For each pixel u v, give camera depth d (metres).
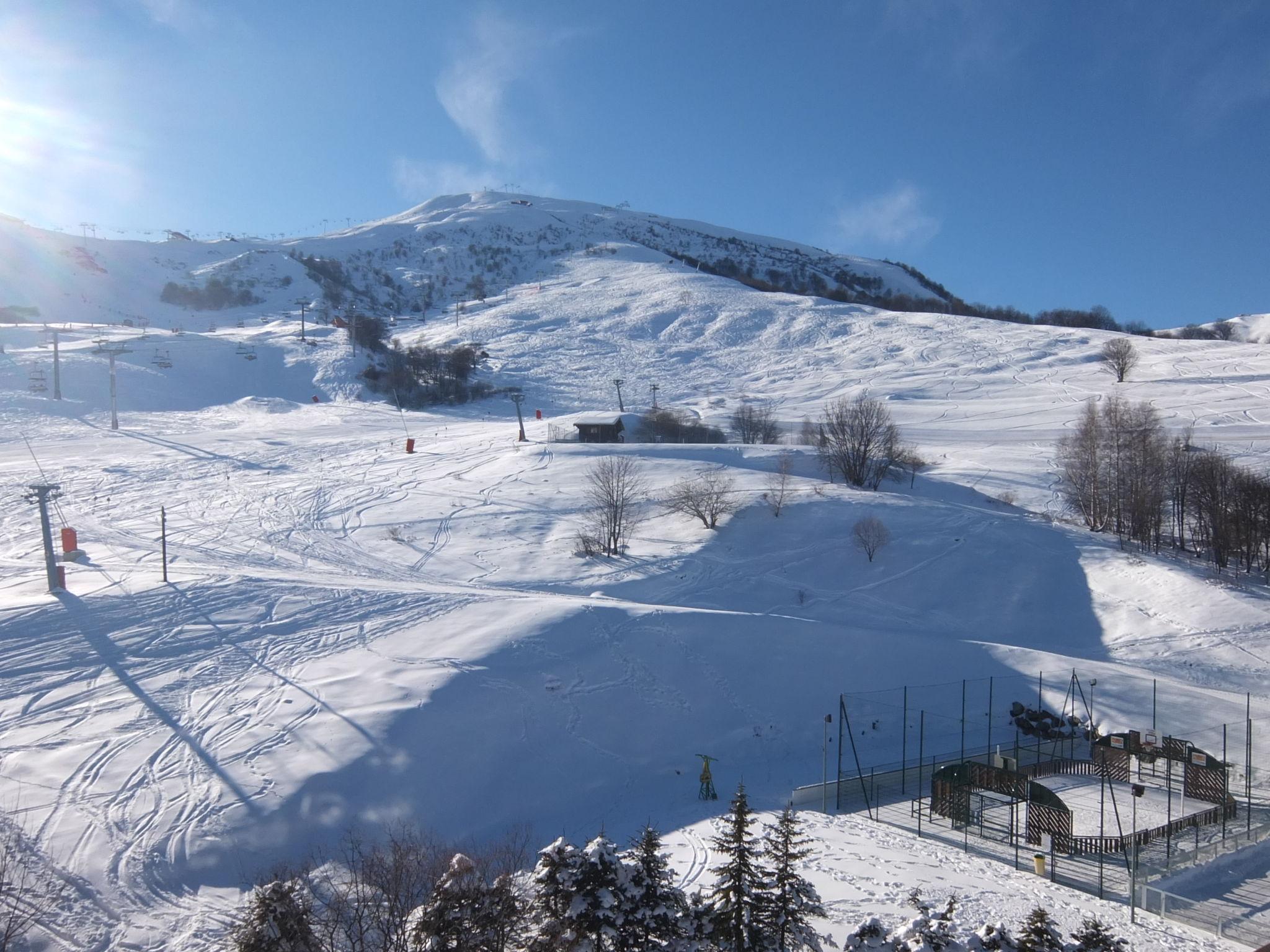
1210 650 47.47
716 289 196.75
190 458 79.25
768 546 58.69
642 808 31.45
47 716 31.25
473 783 30.73
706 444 78.88
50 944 21.42
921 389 119.81
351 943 16.56
